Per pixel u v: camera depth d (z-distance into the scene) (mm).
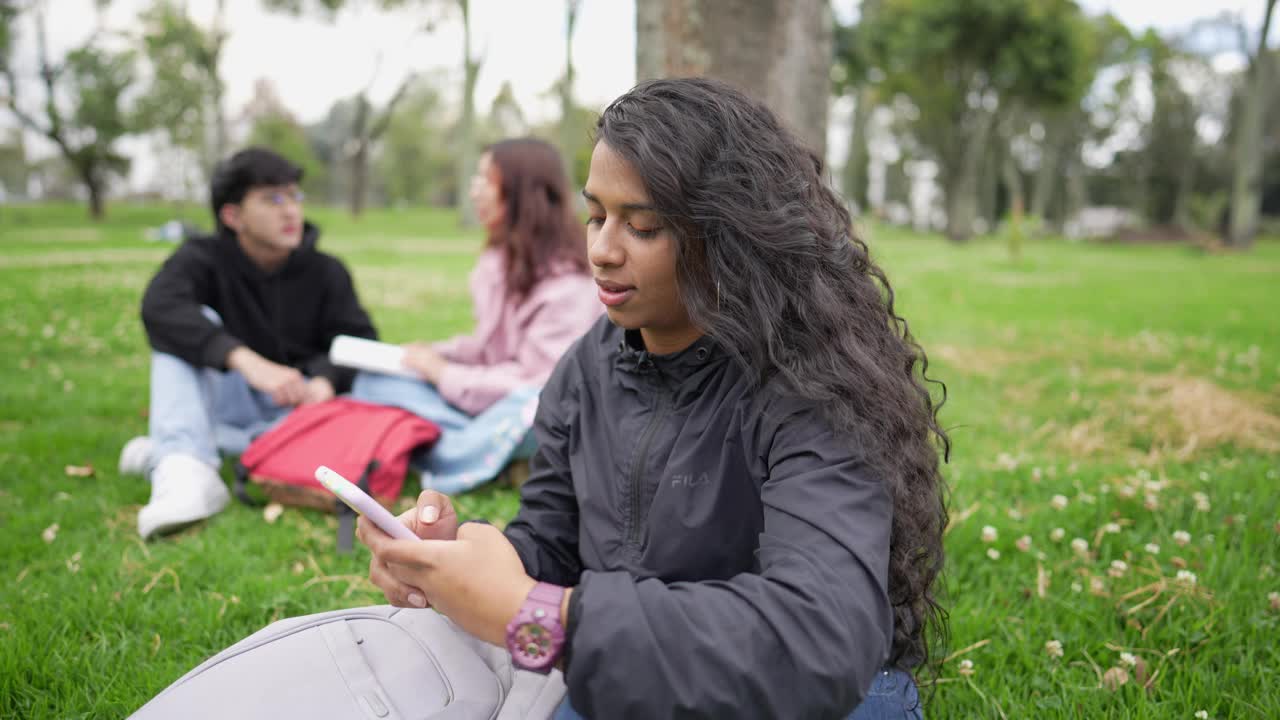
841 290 1276
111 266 12523
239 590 2623
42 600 2549
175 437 3281
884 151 58156
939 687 2090
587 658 1042
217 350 3416
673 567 1366
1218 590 2547
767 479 1296
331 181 61844
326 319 4043
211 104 31297
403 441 3230
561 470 1575
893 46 31688
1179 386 5121
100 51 30734
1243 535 2967
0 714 2020
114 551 2934
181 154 33094
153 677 2164
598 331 1565
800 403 1245
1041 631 2400
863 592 1099
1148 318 8938
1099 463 3908
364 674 1319
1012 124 41562
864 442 1205
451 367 3605
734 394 1334
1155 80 49469
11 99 30406
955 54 31469
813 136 4629
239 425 3891
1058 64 30516
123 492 3475
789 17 4383
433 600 1165
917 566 1371
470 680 1365
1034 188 57562
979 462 3893
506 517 3236
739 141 1219
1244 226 27844
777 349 1239
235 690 1275
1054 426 4621
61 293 9312
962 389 5500
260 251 3756
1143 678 2119
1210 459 3961
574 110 28297
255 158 3613
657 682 1025
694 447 1348
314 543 3068
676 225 1211
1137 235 37031
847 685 1045
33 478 3631
